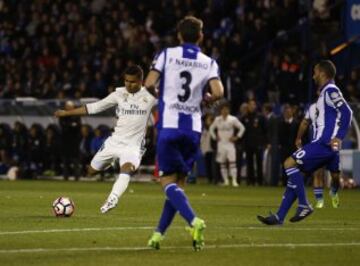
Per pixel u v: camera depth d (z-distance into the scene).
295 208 39.12
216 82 23.14
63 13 83.81
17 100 74.12
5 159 72.75
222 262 21.11
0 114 74.81
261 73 72.12
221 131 63.56
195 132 23.11
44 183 63.06
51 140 70.75
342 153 61.66
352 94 64.00
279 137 62.12
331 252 23.05
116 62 74.81
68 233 26.53
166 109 23.03
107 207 33.00
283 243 24.80
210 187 60.03
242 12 74.00
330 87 32.94
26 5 85.62
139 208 37.84
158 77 23.12
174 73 23.08
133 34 76.38
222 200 44.69
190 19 23.53
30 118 73.88
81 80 76.06
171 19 77.62
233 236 26.25
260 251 23.03
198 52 23.34
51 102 73.00
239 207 39.25
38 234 26.16
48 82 78.56
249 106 63.84
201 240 22.11
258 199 45.81
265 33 72.44
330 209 39.12
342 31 69.69
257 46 72.50
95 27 79.38
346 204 43.12
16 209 36.06
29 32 83.50
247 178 64.44
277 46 72.06
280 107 67.12
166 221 23.02
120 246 23.75
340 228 29.33
